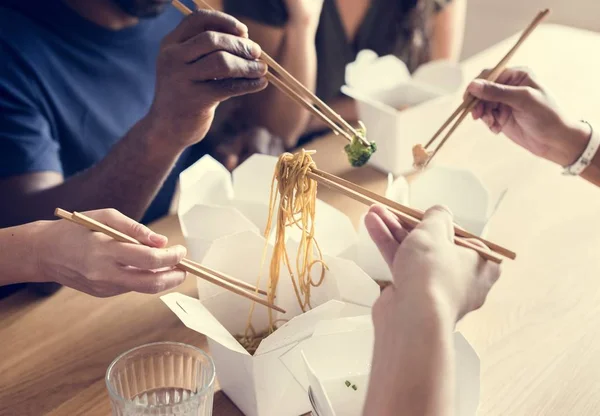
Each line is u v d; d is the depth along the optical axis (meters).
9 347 0.97
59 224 0.92
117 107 1.54
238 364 0.84
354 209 1.23
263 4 1.57
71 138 1.46
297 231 0.95
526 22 2.65
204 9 1.04
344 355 0.83
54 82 1.42
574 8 2.54
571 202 1.24
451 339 0.67
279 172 0.88
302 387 0.84
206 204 0.96
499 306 1.02
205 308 0.85
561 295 1.04
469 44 2.81
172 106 1.07
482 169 1.33
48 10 1.41
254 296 0.86
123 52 1.53
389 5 1.70
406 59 1.74
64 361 0.95
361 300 0.86
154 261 0.82
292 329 0.79
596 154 1.12
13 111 1.34
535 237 1.16
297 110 1.67
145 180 1.19
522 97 1.08
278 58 1.64
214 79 1.02
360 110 1.33
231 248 0.89
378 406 0.66
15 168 1.31
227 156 1.55
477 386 0.79
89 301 1.04
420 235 0.73
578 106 1.53
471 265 0.73
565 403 0.89
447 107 1.33
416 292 0.68
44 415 0.88
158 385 0.83
